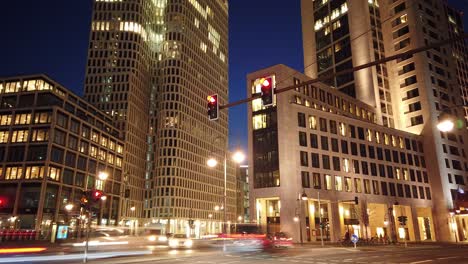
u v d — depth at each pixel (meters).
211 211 153.38
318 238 71.00
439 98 101.31
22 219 79.25
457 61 114.81
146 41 150.75
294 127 72.75
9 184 81.31
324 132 77.12
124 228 44.72
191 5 168.50
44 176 80.62
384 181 84.81
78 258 26.91
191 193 144.12
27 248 37.72
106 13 143.38
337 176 75.88
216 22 188.75
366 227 75.81
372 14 108.50
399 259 27.78
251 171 73.81
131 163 130.38
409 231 88.00
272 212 72.19
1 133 86.25
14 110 87.19
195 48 165.25
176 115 146.25
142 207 136.75
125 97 132.50
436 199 94.12
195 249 40.00
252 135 75.69
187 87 154.38
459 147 101.69
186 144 147.12
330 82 109.75
